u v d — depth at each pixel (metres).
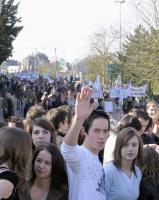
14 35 51.12
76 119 4.52
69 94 24.73
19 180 4.00
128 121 6.68
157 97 34.34
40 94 33.88
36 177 4.88
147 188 5.43
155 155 5.55
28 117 7.03
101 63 61.94
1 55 50.34
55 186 4.86
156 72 28.36
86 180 4.72
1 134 4.11
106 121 4.88
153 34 28.31
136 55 29.25
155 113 8.74
